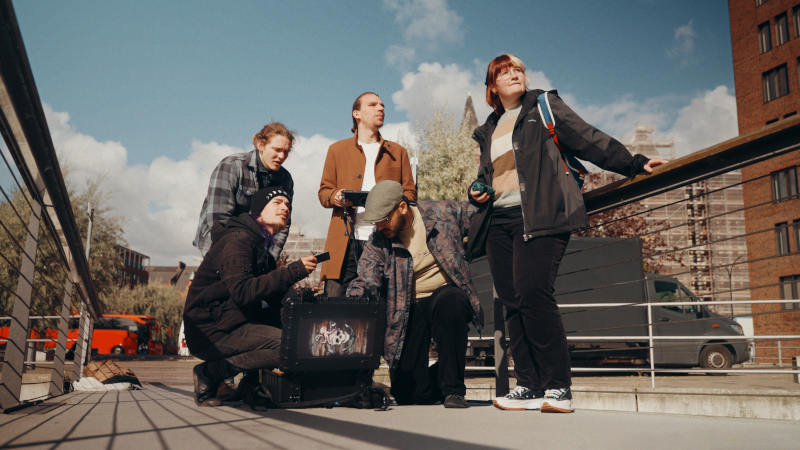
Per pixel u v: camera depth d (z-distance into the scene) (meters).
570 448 1.40
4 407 2.53
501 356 3.11
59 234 3.46
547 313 2.42
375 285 2.81
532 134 2.56
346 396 2.56
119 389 5.27
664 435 1.66
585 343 9.02
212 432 1.68
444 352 2.71
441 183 21.36
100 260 21.62
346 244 3.62
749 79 25.83
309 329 2.45
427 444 1.45
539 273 2.44
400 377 2.93
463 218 3.00
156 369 16.62
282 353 2.43
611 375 9.25
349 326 2.54
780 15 24.48
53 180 2.76
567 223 2.42
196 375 2.81
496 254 2.78
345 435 1.62
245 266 2.63
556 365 2.39
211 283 2.75
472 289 2.83
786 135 2.02
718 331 9.09
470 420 2.06
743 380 7.33
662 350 9.11
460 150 21.86
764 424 1.94
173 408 2.65
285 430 1.73
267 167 3.58
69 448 1.35
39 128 2.35
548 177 2.49
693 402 3.46
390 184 2.74
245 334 2.63
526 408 2.54
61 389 4.20
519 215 2.65
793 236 21.89
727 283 42.38
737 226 44.06
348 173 3.81
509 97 2.85
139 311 39.94
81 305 5.62
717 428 1.82
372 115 3.88
